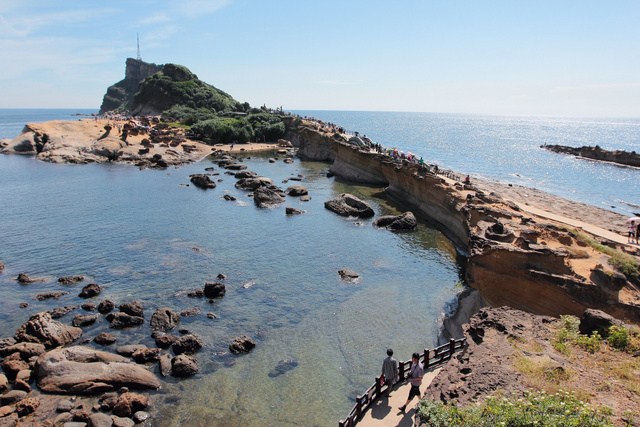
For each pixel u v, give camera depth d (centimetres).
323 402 1688
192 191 5541
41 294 2527
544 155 10875
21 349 1936
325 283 2803
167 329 2202
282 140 11056
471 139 16238
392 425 1301
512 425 972
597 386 1151
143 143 8369
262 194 4953
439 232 3978
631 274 1978
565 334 1431
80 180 6050
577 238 2406
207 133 10500
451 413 1052
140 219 4156
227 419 1588
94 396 1717
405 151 11056
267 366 1922
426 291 2717
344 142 7075
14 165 7125
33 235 3609
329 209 4753
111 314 2300
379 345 2098
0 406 1642
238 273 2920
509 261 2091
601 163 9450
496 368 1251
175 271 2927
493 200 3616
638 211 5112
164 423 1563
